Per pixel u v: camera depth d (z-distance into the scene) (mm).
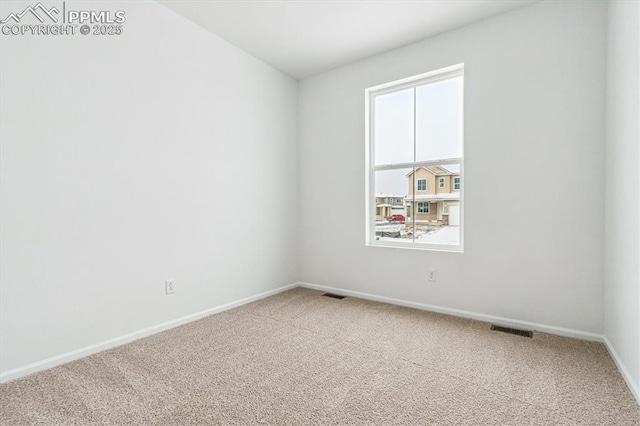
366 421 1442
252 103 3367
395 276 3238
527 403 1570
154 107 2490
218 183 3014
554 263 2430
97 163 2156
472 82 2746
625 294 1799
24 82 1833
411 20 2701
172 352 2156
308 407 1548
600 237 2264
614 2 2049
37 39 1885
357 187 3494
